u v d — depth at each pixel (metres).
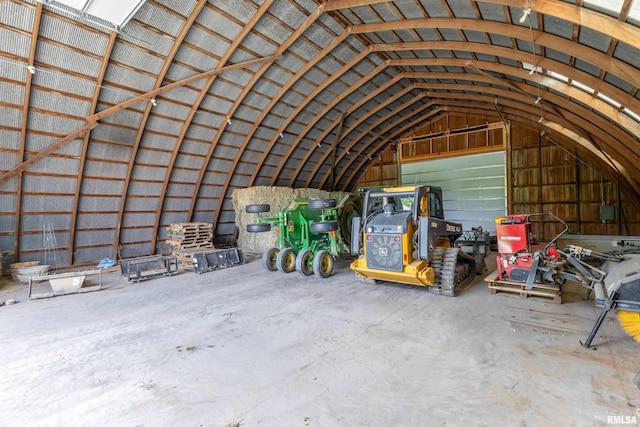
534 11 4.26
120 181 8.13
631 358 2.73
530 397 2.23
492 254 8.84
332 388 2.43
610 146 7.32
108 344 3.40
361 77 9.45
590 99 5.56
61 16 5.20
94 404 2.32
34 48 5.35
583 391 2.27
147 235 9.30
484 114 11.74
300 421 2.05
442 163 13.16
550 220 10.80
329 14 6.74
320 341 3.31
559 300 4.27
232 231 11.66
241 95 8.26
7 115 5.94
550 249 4.45
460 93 10.35
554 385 2.36
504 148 11.62
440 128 13.27
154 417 2.15
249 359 2.96
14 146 6.34
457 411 2.11
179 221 9.98
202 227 9.09
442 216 5.91
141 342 3.43
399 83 10.28
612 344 3.02
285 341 3.34
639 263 3.05
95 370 2.83
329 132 11.63
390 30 6.80
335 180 14.65
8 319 4.31
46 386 2.58
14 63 5.42
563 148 10.51
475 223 12.37
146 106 7.14
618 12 3.21
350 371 2.68
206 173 9.89
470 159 12.44
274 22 6.66
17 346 3.39
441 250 5.19
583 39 4.20
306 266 6.62
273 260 7.27
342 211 8.59
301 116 10.36
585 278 3.62
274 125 10.16
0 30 5.00
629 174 8.48
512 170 11.48
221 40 6.66
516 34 4.93
